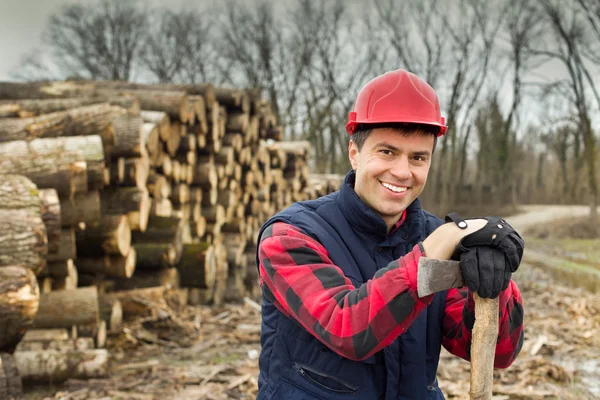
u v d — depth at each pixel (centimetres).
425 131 152
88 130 533
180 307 689
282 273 147
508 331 159
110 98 645
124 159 602
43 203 442
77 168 484
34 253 405
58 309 495
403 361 151
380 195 154
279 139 1150
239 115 936
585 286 1041
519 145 4350
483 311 146
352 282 152
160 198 704
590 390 470
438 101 158
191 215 818
